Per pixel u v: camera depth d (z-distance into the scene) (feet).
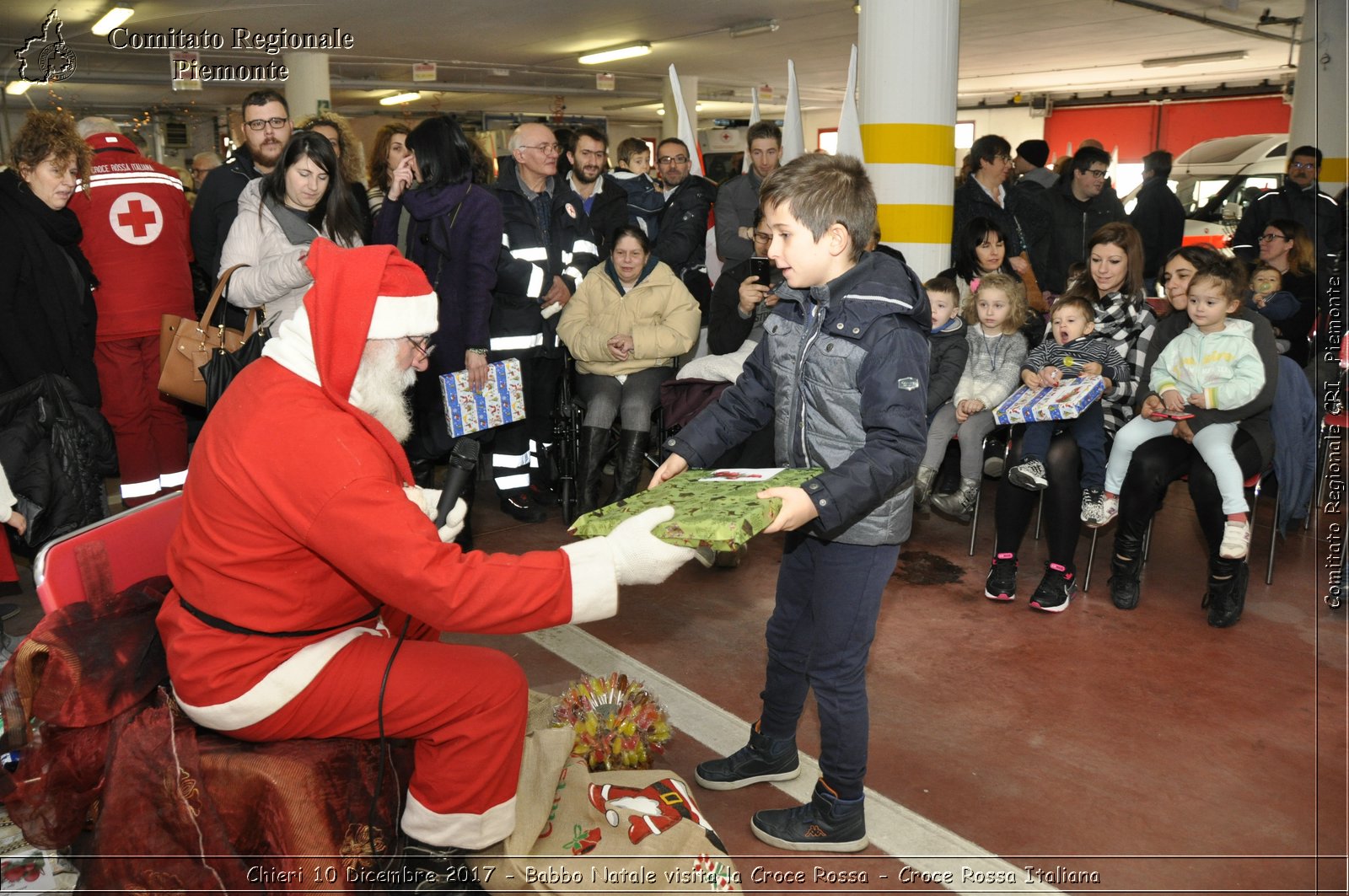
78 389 11.59
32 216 11.07
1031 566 13.83
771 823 7.57
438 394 13.58
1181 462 11.91
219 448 5.62
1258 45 43.24
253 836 5.81
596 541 5.71
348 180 14.76
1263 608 12.28
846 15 37.22
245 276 10.84
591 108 69.26
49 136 11.07
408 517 5.38
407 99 61.67
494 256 13.23
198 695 5.59
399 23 36.50
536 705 8.61
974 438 13.58
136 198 12.48
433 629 7.14
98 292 12.44
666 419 14.60
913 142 15.65
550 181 15.44
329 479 5.37
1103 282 13.19
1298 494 12.64
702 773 8.31
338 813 5.82
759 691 10.02
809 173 6.52
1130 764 8.70
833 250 6.61
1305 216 19.02
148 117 52.03
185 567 5.69
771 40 42.65
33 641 5.82
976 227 15.31
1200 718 9.50
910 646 11.16
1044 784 8.39
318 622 5.82
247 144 13.26
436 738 5.92
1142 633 11.53
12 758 6.27
